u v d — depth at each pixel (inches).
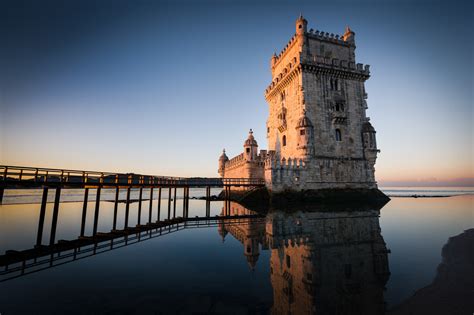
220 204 2044.8
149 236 762.8
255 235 755.4
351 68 1593.3
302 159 1440.7
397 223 895.7
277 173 1411.2
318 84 1533.0
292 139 1579.7
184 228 893.2
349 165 1520.7
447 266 453.7
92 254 569.3
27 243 696.4
